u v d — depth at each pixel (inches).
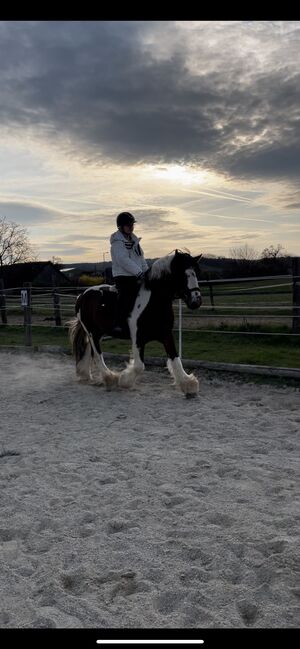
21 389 301.3
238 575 103.0
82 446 189.9
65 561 111.9
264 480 149.8
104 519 130.9
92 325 291.1
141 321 257.6
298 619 89.1
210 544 114.7
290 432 195.6
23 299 435.2
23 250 1844.2
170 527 124.3
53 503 141.8
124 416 230.2
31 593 100.7
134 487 149.1
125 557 112.0
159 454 175.9
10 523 130.9
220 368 302.2
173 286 250.2
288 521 122.8
